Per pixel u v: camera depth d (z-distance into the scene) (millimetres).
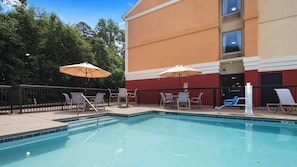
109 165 2680
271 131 4703
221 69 10117
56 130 4086
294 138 4047
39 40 12891
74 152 3236
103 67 17719
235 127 5203
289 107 5922
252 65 8625
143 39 12906
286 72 8047
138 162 2789
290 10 8117
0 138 3236
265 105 8414
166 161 2826
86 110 7301
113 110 7387
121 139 4062
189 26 10688
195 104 10133
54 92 10438
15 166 2639
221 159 2887
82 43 15172
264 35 8633
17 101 7566
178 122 5996
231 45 9781
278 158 2902
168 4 11680
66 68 7355
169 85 11383
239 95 9430
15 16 11875
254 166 2594
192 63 10461
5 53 10664
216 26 9695
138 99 11734
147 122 6016
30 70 12711
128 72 13594
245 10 8977
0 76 10969
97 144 3705
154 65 12203
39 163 2750
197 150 3328
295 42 7945
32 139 3691
